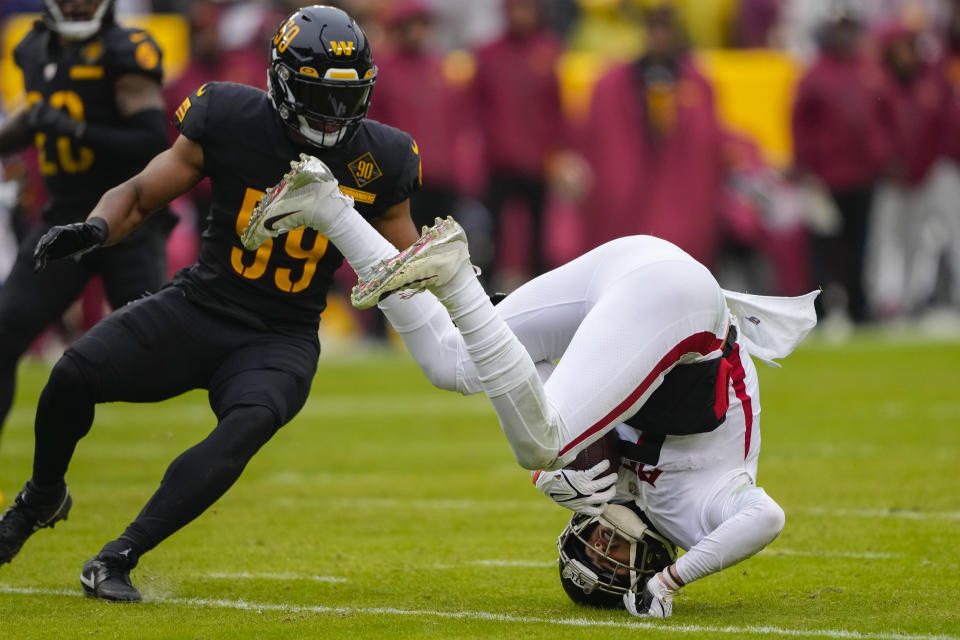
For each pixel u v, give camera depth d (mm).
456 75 51125
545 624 14797
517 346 14242
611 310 14883
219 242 16188
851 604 15805
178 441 30891
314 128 15531
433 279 14008
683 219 47438
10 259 45094
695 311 14883
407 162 16266
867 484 24281
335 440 31156
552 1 55594
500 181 47438
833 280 50062
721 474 15367
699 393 15117
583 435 14609
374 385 41219
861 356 44719
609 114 47156
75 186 21828
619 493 15797
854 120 47750
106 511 22484
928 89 50094
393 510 22719
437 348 15820
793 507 22359
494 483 25469
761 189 49344
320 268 16312
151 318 16078
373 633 14320
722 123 48531
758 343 16375
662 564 15656
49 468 16578
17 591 16562
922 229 52125
